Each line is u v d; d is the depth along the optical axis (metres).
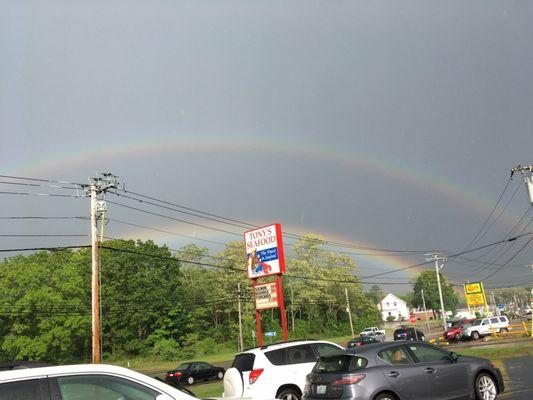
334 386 9.51
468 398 10.28
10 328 56.47
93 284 28.98
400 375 9.62
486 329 43.66
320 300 93.69
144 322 75.00
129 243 74.00
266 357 12.20
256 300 23.03
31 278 56.38
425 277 152.62
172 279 77.19
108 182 31.45
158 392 4.63
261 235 23.12
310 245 93.38
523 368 16.55
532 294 46.03
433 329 86.25
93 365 4.58
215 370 33.69
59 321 56.34
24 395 4.17
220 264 90.81
